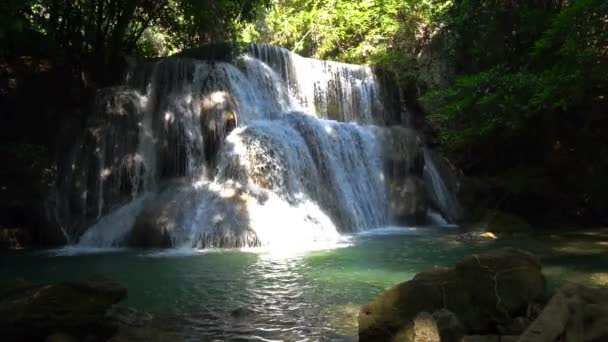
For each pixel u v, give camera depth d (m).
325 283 9.27
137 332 6.63
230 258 11.95
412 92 24.17
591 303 6.21
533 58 19.28
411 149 19.73
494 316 6.70
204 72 18.38
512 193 19.69
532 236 15.41
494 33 23.27
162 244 13.80
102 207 15.50
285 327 6.82
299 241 14.66
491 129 18.97
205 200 14.85
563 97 16.61
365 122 22.86
